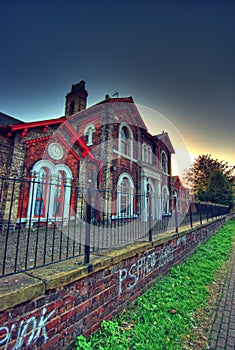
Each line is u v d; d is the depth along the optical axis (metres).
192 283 3.63
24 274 1.76
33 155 6.69
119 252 2.68
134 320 2.44
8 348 1.33
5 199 5.83
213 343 2.14
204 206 10.10
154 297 3.00
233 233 10.01
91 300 2.11
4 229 5.56
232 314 2.73
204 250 5.98
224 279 4.06
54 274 1.78
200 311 2.81
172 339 2.15
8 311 1.36
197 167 29.05
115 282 2.51
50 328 1.65
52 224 6.56
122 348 1.89
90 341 1.95
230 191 20.41
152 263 3.46
